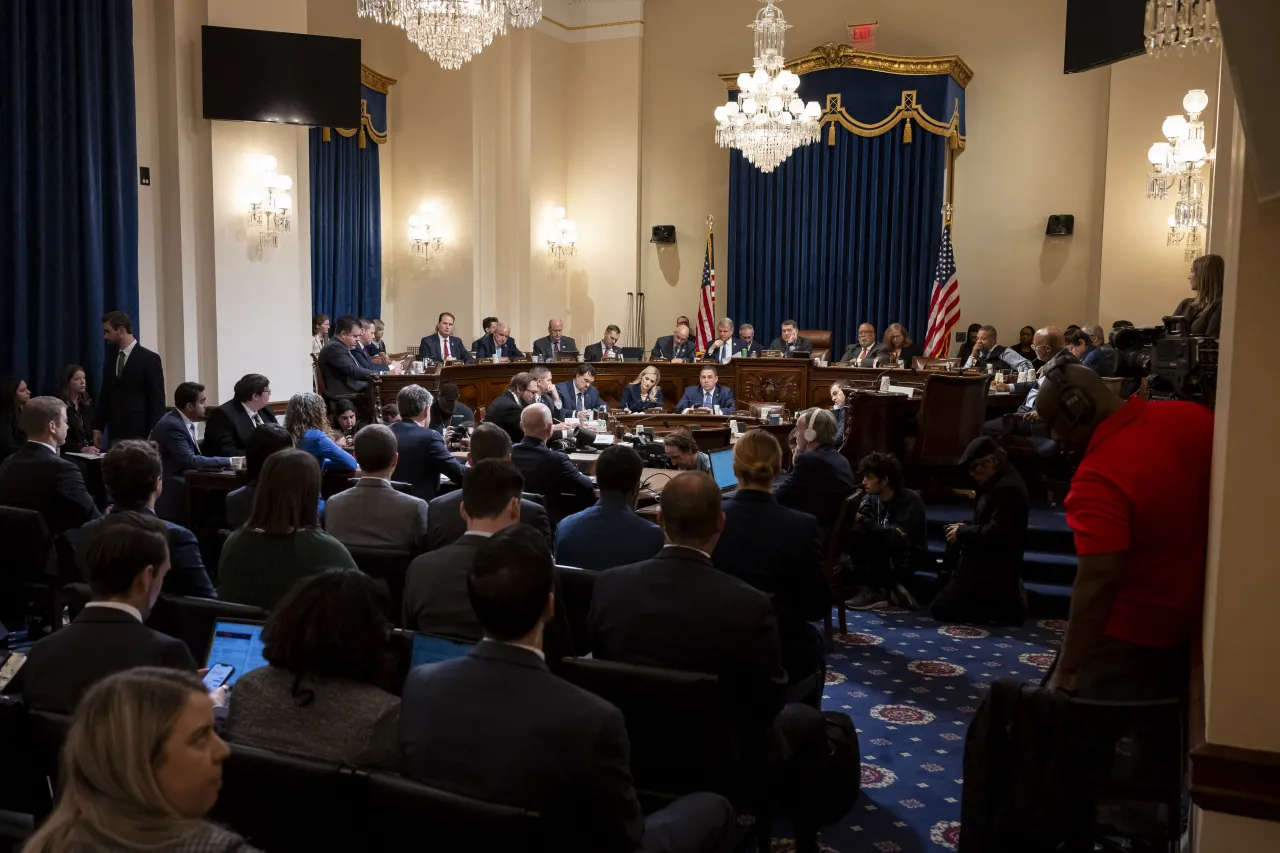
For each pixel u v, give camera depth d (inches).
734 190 513.0
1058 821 93.9
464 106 498.0
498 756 72.2
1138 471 98.1
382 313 513.3
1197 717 83.8
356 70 372.8
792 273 506.3
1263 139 68.3
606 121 545.0
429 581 114.4
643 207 550.9
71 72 312.3
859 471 255.6
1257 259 76.0
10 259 300.7
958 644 219.3
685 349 493.7
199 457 240.8
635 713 96.5
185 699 51.8
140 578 92.3
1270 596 76.8
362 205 487.5
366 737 78.3
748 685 103.7
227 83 353.7
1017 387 332.2
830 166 494.0
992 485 233.5
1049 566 254.4
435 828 68.6
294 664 79.6
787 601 138.6
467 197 500.7
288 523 123.4
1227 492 77.6
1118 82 440.1
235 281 366.6
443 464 231.3
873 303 494.0
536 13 334.6
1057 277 480.7
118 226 326.6
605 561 139.5
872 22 502.3
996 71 486.3
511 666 75.2
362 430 157.5
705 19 535.2
